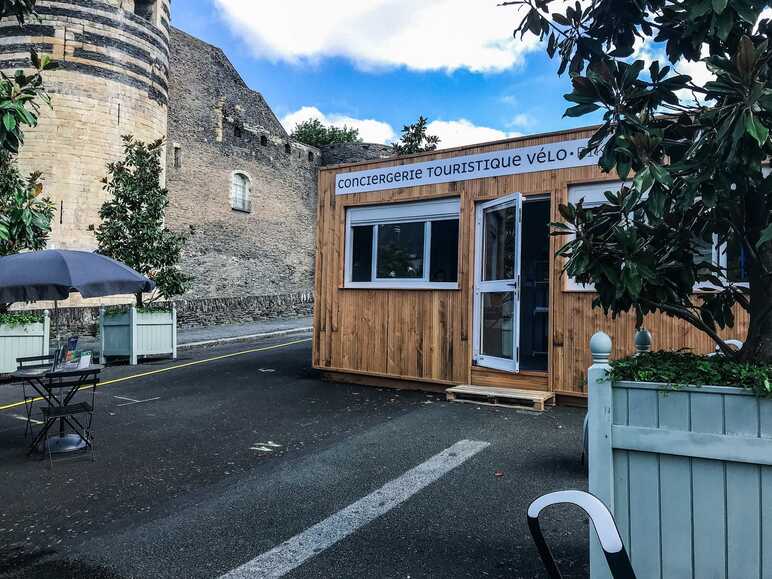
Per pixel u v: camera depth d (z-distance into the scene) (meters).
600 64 2.89
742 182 2.56
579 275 2.98
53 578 3.52
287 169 34.56
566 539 3.80
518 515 4.20
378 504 4.48
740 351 2.96
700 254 3.29
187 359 13.55
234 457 5.89
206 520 4.30
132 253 13.93
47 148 19.78
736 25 2.72
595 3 3.39
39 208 7.11
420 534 3.94
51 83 19.83
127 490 5.04
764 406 2.40
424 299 9.08
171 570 3.56
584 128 7.68
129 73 21.44
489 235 8.42
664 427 2.57
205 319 21.84
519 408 7.59
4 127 3.76
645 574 2.62
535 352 10.28
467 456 5.59
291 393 9.10
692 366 2.68
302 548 3.79
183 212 28.22
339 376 10.10
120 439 6.69
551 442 6.00
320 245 10.37
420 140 20.03
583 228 2.92
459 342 8.68
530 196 8.09
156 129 22.55
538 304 10.32
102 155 20.64
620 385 2.67
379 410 7.77
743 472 2.44
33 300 6.96
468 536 3.89
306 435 6.65
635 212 3.38
